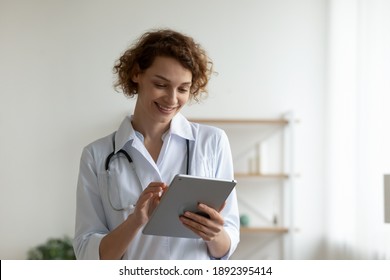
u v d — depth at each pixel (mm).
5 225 5461
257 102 5582
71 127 5520
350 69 4906
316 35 5609
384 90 4238
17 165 5492
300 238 5531
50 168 5508
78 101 5523
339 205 5121
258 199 5555
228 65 5582
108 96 5527
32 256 5078
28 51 5523
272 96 5586
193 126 2047
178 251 1909
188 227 1765
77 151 5508
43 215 5496
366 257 4477
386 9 4215
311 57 5598
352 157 4863
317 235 5543
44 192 5500
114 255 1810
